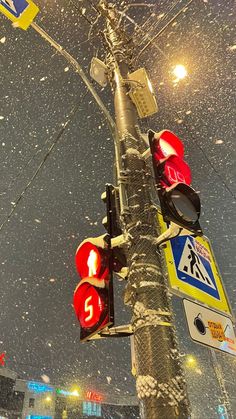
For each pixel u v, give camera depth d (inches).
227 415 466.0
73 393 1433.3
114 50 198.2
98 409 1485.0
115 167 150.2
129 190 128.3
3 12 163.3
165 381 88.0
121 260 118.0
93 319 103.2
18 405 1256.2
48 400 1337.4
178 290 135.3
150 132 120.4
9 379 1270.9
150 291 103.0
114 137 143.7
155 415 84.0
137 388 91.8
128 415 1514.5
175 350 94.0
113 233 123.0
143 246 112.1
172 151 121.1
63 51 162.1
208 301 145.6
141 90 169.8
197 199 107.1
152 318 97.8
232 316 151.9
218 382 489.1
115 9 225.9
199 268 153.4
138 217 119.5
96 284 105.6
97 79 195.6
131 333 108.9
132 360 111.5
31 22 165.2
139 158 138.9
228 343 140.4
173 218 100.3
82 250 119.9
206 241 172.6
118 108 165.5
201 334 131.3
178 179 112.2
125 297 110.6
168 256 142.0
